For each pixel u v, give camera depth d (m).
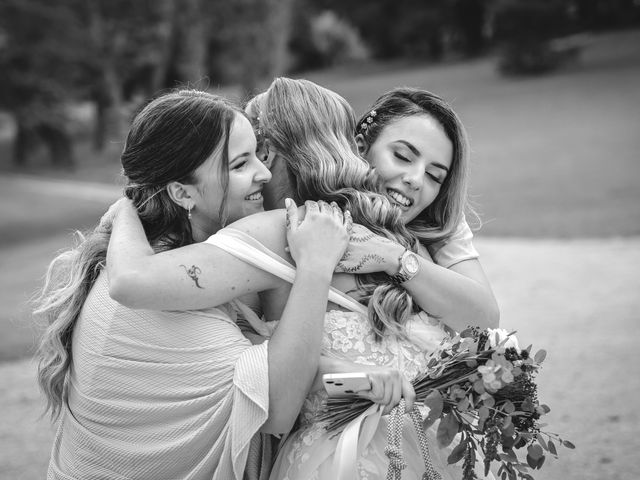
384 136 2.51
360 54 61.72
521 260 10.64
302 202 2.46
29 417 5.93
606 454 4.61
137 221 2.30
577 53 38.91
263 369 2.10
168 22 34.44
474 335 2.22
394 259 2.30
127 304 2.09
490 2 48.62
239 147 2.30
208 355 2.16
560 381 5.97
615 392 5.64
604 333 7.15
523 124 26.17
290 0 36.94
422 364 2.34
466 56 51.81
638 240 11.25
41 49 29.61
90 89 37.00
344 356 2.27
